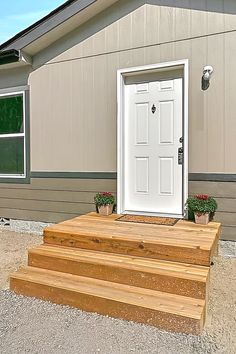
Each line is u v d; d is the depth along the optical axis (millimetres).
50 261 3588
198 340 2484
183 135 4645
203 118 4496
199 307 2701
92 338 2533
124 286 3143
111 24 5125
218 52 4383
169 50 4703
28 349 2396
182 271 3076
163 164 4891
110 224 4344
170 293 2980
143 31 4883
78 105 5492
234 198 4340
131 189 5156
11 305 3098
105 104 5246
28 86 5973
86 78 5395
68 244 3932
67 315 2904
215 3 4379
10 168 6332
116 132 5160
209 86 4445
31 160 6027
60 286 3135
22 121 6109
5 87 6238
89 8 4996
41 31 5332
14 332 2631
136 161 5105
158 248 3436
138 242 3533
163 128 4867
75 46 5461
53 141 5773
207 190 4508
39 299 3221
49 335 2584
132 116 5109
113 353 2336
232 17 4285
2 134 6371
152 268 3156
